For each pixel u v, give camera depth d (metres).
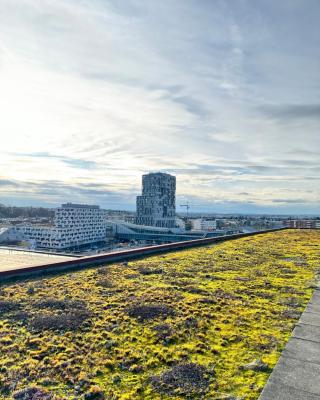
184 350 4.91
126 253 12.88
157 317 6.23
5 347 5.05
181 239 149.75
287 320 6.02
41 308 6.79
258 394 3.77
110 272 10.27
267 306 6.82
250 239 21.25
